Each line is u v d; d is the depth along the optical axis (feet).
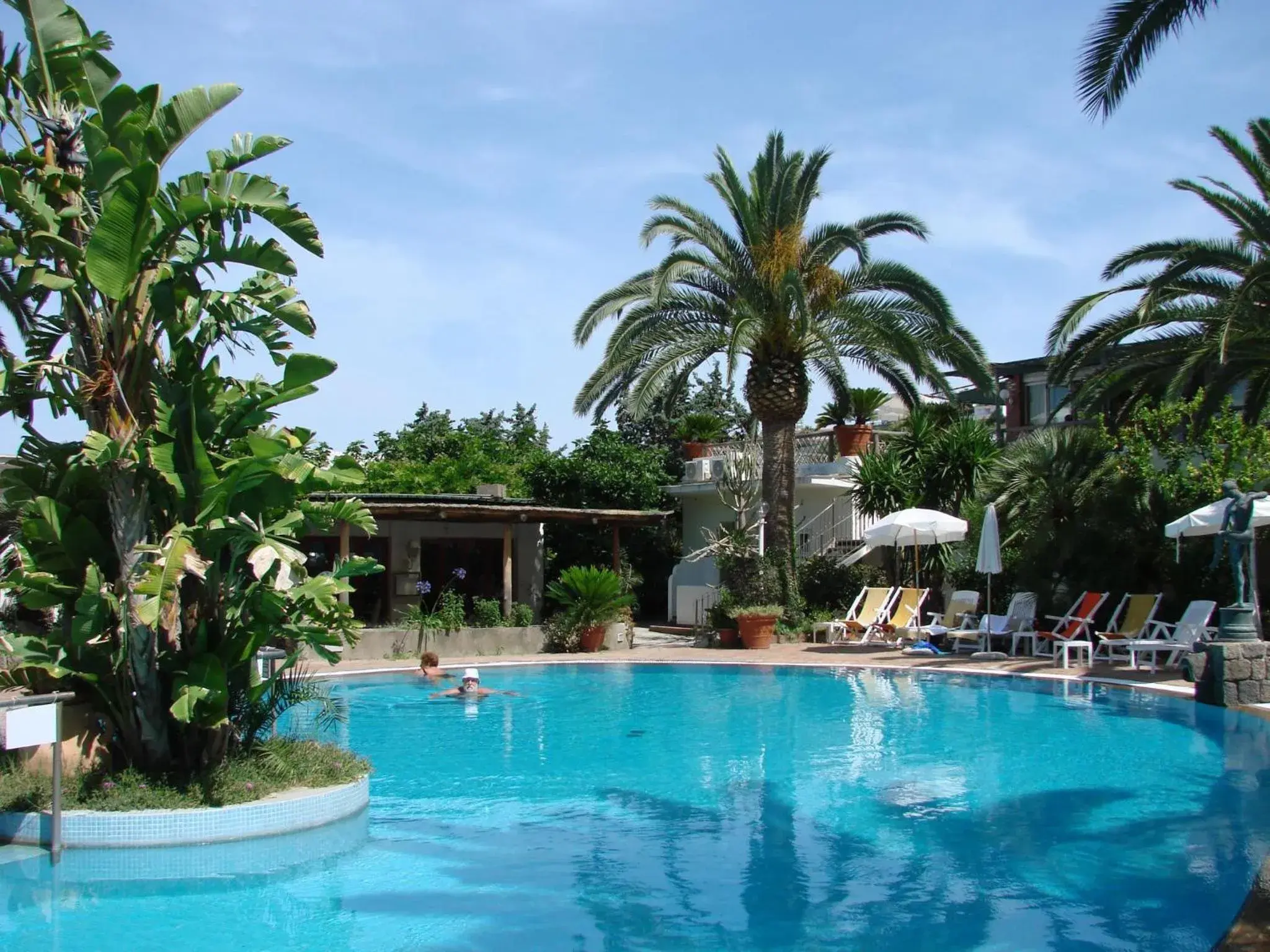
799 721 46.80
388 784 35.24
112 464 27.84
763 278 74.43
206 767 30.17
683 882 24.73
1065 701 50.67
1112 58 34.65
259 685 31.48
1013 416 107.14
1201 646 54.70
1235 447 62.59
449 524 86.28
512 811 31.48
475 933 21.58
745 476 79.05
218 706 28.84
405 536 84.17
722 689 57.31
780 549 77.30
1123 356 69.77
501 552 88.43
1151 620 59.47
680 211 75.10
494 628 71.97
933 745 40.88
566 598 74.90
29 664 28.68
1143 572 66.49
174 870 25.66
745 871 25.52
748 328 70.33
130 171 26.96
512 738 43.62
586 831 29.19
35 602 28.78
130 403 28.84
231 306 30.48
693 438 103.81
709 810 31.48
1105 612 66.85
